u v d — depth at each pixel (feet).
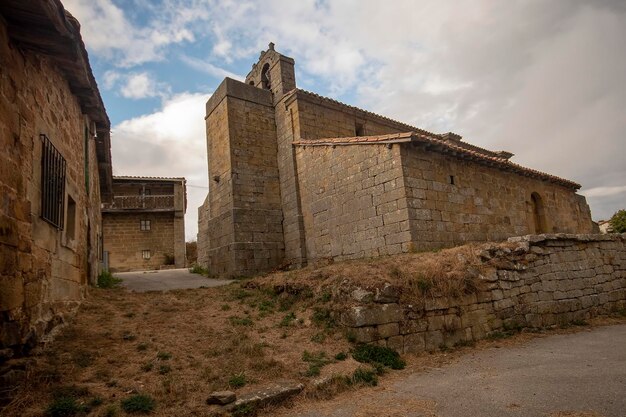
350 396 16.93
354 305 23.29
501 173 51.42
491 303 28.22
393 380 19.07
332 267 32.42
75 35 18.45
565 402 14.58
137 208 86.84
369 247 41.68
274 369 18.53
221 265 55.31
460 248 31.83
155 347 20.39
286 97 57.31
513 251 31.68
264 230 55.11
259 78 64.85
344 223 45.44
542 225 58.39
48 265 19.08
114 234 86.43
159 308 28.89
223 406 14.65
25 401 13.34
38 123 18.31
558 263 34.55
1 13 14.85
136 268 86.02
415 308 24.20
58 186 21.06
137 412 13.83
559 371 18.71
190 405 14.66
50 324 18.93
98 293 32.58
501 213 48.88
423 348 23.79
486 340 26.48
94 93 27.58
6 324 14.35
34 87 18.04
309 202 51.96
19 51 16.52
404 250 37.68
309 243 51.55
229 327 24.91
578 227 66.74
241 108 57.77
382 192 40.73
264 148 58.39
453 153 42.96
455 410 14.58
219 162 58.39
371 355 21.42
